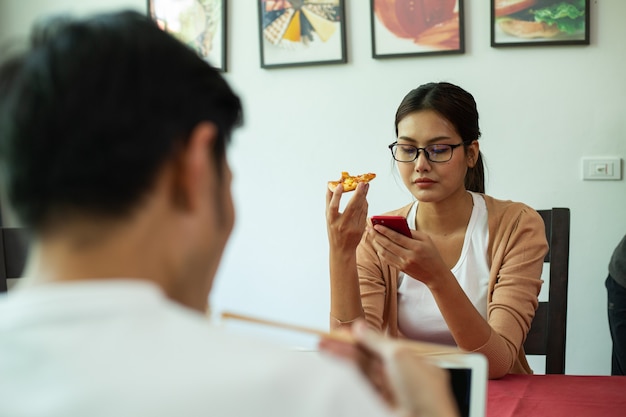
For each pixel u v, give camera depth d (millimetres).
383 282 1688
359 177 1597
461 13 2611
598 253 2604
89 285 442
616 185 2574
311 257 2854
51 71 466
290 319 2887
